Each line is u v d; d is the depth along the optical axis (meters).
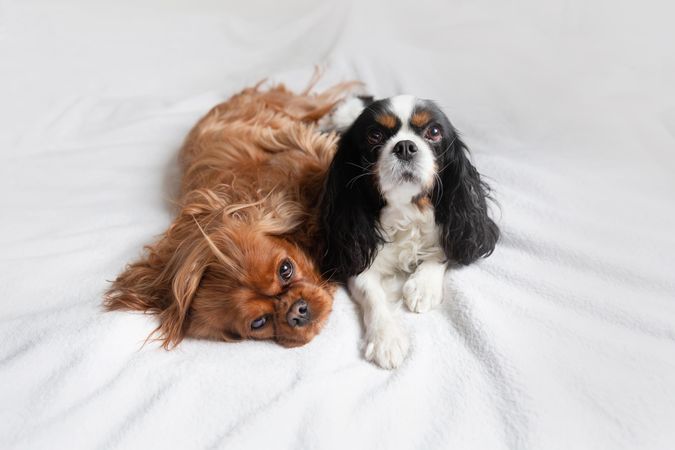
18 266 0.84
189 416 0.66
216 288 0.74
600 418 0.62
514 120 1.09
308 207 0.87
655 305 0.73
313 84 1.25
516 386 0.65
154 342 0.74
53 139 1.19
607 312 0.73
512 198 0.90
